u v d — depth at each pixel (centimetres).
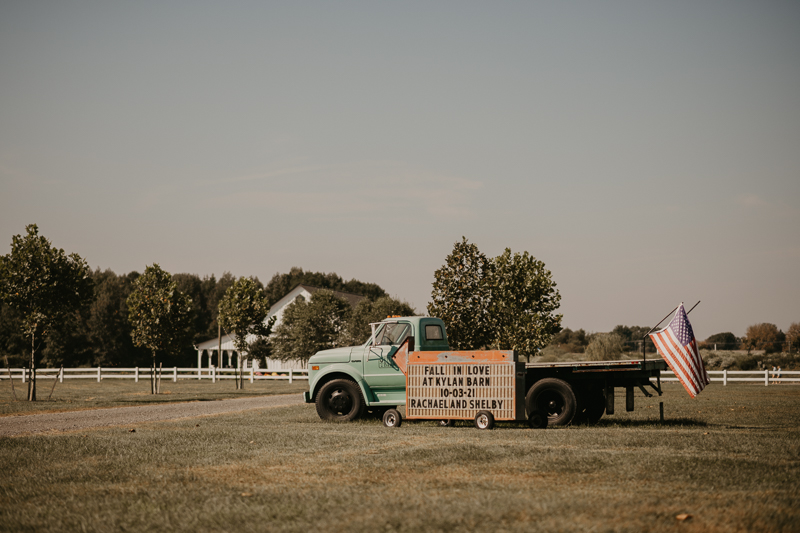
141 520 573
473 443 1016
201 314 9962
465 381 1342
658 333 1366
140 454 931
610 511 572
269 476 763
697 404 2003
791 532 508
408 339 1437
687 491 656
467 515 565
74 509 617
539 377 1465
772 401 2106
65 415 1736
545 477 739
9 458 905
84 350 7406
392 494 653
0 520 579
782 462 816
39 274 2364
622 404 2106
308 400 1538
